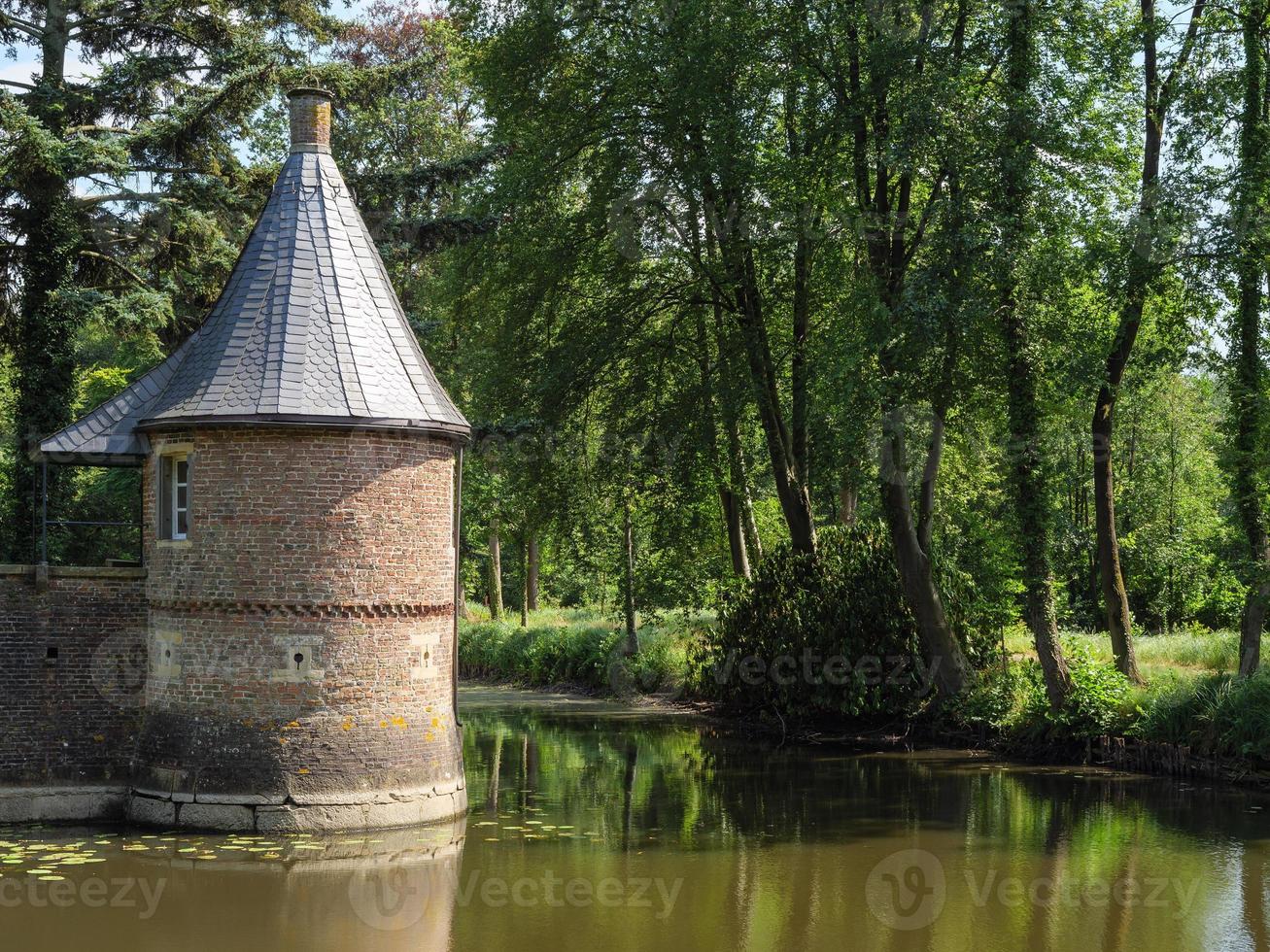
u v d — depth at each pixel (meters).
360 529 15.85
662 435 28.31
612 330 28.50
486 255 29.41
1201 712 21.19
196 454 15.85
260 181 28.23
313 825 15.37
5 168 23.17
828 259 25.88
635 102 27.28
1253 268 22.77
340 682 15.65
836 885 13.93
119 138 24.12
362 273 17.19
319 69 27.05
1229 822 17.30
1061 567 33.50
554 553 33.62
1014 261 21.75
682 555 30.42
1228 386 23.75
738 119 24.81
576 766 22.38
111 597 16.55
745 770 21.98
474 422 29.97
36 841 15.01
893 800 18.92
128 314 22.58
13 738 16.06
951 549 28.80
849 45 23.92
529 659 38.03
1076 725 22.80
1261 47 22.92
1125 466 39.94
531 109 29.03
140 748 16.19
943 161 22.34
